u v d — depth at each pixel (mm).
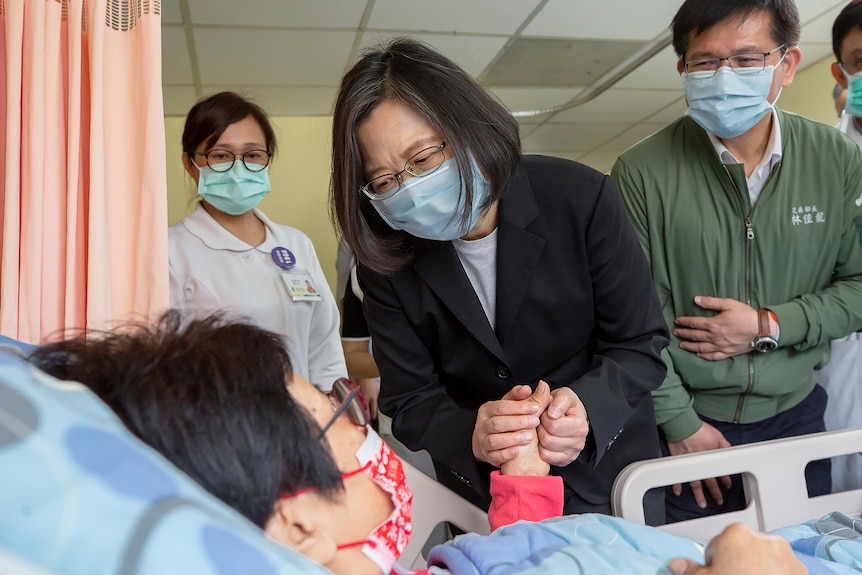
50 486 359
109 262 1143
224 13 3084
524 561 767
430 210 1003
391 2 3062
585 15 3328
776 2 1338
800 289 1510
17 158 1094
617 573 715
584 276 1130
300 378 669
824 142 1491
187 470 483
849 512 1240
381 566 648
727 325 1446
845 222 1497
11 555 313
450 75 952
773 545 675
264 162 1715
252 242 1784
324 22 3229
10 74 1087
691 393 1600
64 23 1142
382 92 952
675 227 1523
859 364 1648
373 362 2084
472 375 1222
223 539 388
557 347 1195
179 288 1624
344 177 1019
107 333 583
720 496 1576
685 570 711
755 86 1353
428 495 1143
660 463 1129
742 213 1474
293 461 533
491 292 1190
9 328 1090
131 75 1168
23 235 1102
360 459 654
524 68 4043
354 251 1082
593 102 4734
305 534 562
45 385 438
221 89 4074
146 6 1119
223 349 540
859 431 1263
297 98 4312
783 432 1574
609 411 1035
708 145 1497
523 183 1125
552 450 991
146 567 351
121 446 408
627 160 1611
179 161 4559
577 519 884
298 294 1720
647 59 3918
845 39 1663
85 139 1147
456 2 3105
